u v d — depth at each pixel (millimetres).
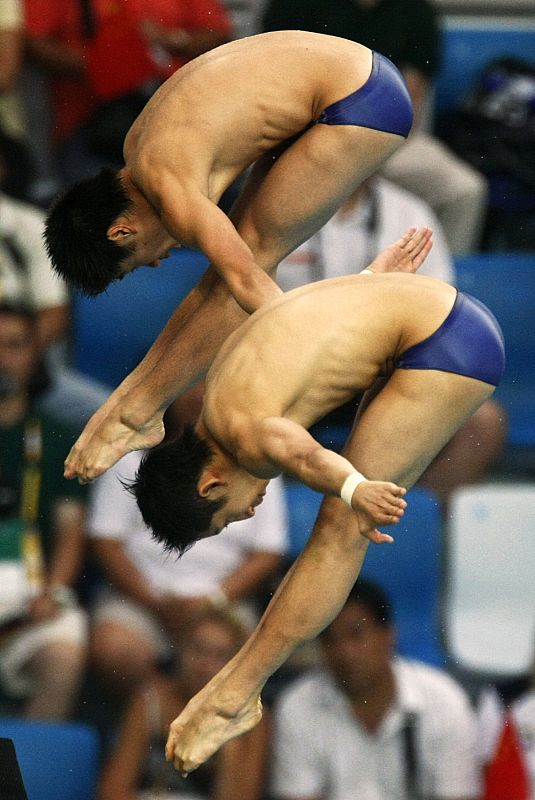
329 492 12984
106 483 26641
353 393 14297
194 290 16109
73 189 15500
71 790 23656
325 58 14922
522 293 31203
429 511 27609
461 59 32844
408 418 14203
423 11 30281
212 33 30578
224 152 14742
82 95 30516
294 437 13398
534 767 25094
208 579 26016
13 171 28969
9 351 26750
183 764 15188
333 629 24141
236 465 14555
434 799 24312
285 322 14086
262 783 24297
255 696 15156
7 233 28703
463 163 31844
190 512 14664
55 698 25656
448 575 27625
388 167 30984
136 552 26359
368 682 24203
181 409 24812
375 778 24219
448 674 27250
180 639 25750
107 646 25672
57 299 29062
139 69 30062
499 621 27594
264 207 15164
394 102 14945
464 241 31719
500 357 14391
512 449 30844
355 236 28547
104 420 16484
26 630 25766
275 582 26266
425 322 14195
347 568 14547
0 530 26109
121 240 15234
